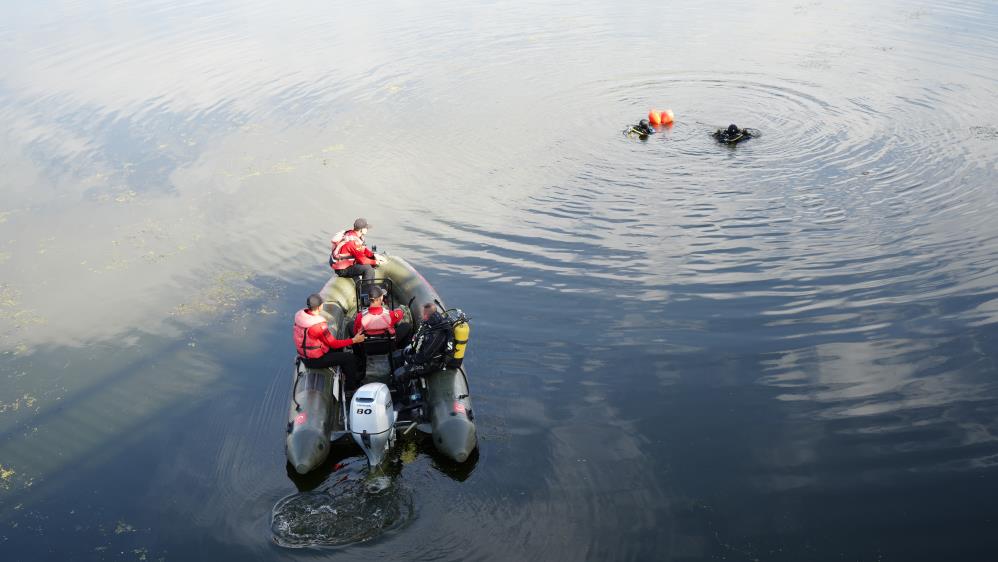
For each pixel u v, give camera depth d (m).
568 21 22.05
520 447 6.01
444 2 25.23
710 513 5.27
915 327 7.48
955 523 5.06
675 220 10.41
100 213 11.30
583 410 6.48
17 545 5.29
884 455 5.74
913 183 11.09
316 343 6.32
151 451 6.24
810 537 5.02
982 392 6.40
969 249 9.05
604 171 12.27
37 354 7.84
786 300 8.18
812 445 5.91
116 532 5.37
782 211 10.49
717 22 21.28
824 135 13.21
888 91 14.97
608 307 8.23
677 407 6.48
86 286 9.25
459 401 6.14
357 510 5.38
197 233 10.54
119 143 13.91
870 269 8.74
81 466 6.10
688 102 15.32
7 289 9.25
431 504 5.41
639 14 22.55
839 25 20.22
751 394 6.60
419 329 6.73
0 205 11.67
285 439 6.25
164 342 7.92
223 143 13.70
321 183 11.96
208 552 5.13
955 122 13.20
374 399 5.71
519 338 7.65
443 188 11.73
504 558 4.93
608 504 5.38
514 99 15.72
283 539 5.18
